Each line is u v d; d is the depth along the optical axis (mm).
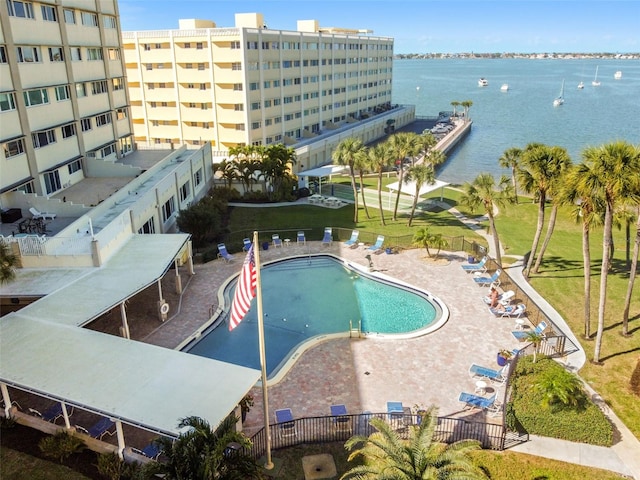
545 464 16453
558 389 18266
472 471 12609
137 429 17672
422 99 198000
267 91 70562
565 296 29453
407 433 17594
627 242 34375
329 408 19250
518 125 124312
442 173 74188
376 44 107500
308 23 95500
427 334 24703
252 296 15391
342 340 24328
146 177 40312
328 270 34344
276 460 16562
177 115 70875
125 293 22016
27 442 17078
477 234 41156
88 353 17844
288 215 46688
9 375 16609
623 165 20391
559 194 25625
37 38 35594
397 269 33375
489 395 19953
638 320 26438
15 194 33188
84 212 33312
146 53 69250
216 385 16266
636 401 19875
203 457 12906
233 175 51969
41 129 36000
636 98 191125
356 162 41906
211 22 77500
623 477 15945
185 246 30312
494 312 26609
